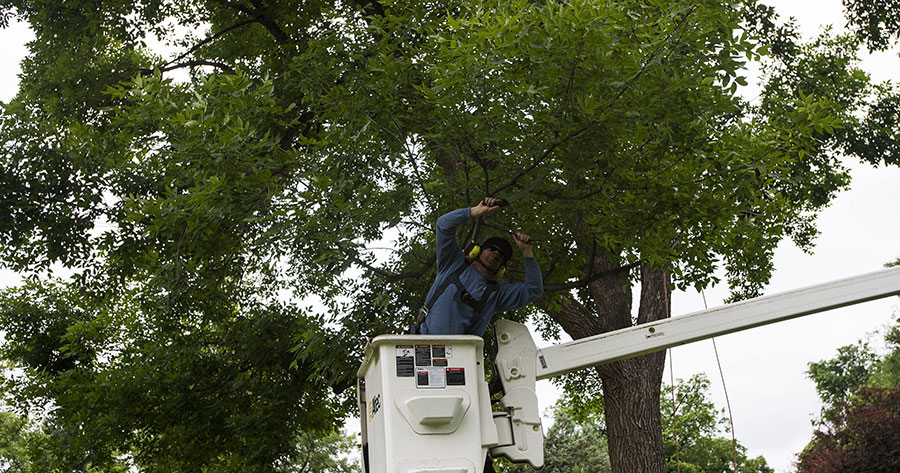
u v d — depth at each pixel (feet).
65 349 58.65
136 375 53.88
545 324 54.49
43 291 64.18
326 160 26.96
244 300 54.34
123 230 47.19
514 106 23.31
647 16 22.17
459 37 23.07
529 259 17.11
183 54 53.67
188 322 55.83
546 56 21.56
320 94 29.81
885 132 53.72
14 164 47.06
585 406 65.05
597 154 23.71
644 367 45.57
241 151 24.68
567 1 23.50
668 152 25.08
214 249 31.71
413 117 26.71
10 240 48.06
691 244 28.86
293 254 29.35
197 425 52.37
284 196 26.37
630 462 44.06
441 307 16.22
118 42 54.95
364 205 27.27
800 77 53.88
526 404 15.76
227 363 53.06
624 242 26.96
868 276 17.39
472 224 26.35
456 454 13.60
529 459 15.37
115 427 53.62
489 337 37.35
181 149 24.32
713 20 22.15
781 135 27.17
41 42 54.13
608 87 21.83
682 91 22.80
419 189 27.40
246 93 27.07
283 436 52.39
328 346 33.63
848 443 81.92
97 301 52.44
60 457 56.54
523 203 26.68
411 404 13.64
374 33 31.04
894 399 86.02
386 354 14.01
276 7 49.70
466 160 26.25
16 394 61.41
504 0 22.91
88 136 47.75
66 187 47.65
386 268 33.12
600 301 46.65
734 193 26.63
